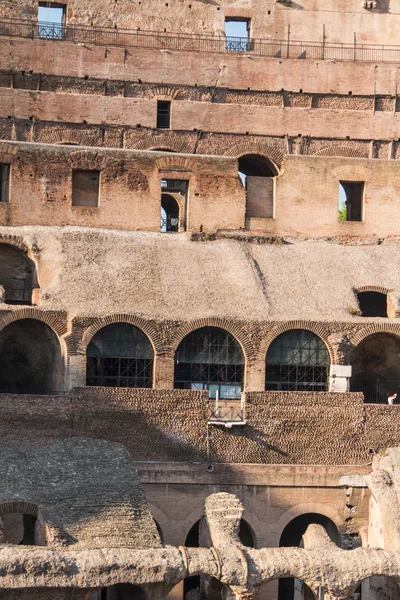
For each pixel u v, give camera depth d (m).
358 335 57.56
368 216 68.50
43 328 57.59
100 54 69.31
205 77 70.50
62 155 64.62
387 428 54.22
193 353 56.34
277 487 53.00
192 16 72.31
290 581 55.22
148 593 41.84
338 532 53.34
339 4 73.56
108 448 48.78
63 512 43.91
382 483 51.31
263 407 53.19
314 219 68.06
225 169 66.81
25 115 68.00
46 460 47.09
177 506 51.91
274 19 73.00
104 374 55.38
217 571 42.50
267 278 60.84
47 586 39.94
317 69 71.50
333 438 53.69
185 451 52.22
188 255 62.31
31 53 68.38
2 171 64.94
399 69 72.06
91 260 60.00
